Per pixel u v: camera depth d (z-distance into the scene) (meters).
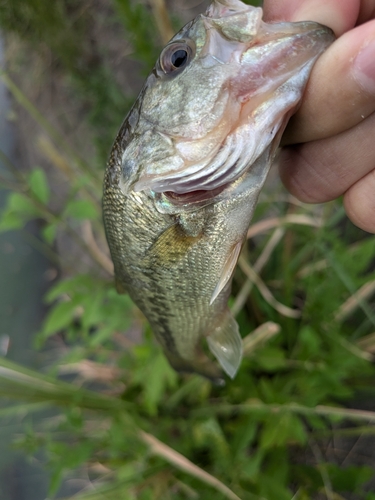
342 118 0.10
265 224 0.22
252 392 0.21
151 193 0.11
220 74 0.10
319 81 0.09
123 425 0.21
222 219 0.11
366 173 0.11
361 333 0.23
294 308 0.24
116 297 0.22
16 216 0.22
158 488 0.21
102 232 0.29
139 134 0.11
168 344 0.17
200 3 0.26
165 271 0.13
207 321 0.15
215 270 0.12
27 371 0.19
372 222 0.12
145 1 0.24
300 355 0.20
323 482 0.20
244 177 0.11
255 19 0.10
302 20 0.11
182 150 0.10
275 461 0.20
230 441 0.22
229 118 0.10
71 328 0.28
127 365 0.25
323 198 0.12
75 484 0.27
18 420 0.28
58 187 0.37
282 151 0.12
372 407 0.22
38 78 0.35
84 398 0.20
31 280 0.37
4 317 0.34
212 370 0.18
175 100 0.10
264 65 0.10
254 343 0.20
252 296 0.23
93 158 0.32
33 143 0.38
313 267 0.22
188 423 0.22
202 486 0.20
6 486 0.29
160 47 0.22
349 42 0.09
